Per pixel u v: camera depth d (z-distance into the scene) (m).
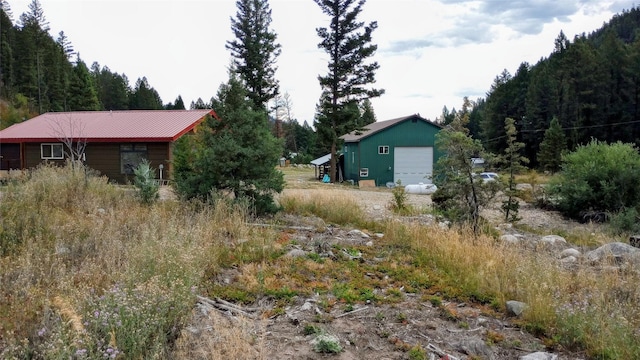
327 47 25.61
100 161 17.30
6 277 3.54
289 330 3.64
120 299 2.93
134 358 2.61
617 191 12.53
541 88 46.00
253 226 7.16
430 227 7.47
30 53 51.56
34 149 18.14
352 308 4.18
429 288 4.89
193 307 3.70
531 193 16.02
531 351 3.50
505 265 5.27
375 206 12.48
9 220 5.08
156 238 4.63
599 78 42.06
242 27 31.72
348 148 28.31
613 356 3.26
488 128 51.88
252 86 31.89
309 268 5.31
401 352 3.35
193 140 11.98
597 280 4.90
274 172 8.91
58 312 2.78
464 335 3.73
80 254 4.46
